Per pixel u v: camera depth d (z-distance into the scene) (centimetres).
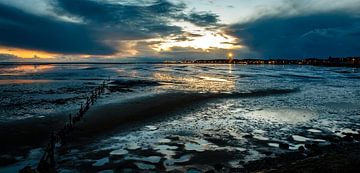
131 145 1756
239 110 2858
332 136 1934
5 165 1470
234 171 1352
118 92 4356
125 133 2014
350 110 2856
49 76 8944
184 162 1484
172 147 1717
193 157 1552
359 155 1220
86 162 1490
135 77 8306
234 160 1503
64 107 3038
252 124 2264
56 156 1574
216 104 3206
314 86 5381
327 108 2967
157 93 4125
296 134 1989
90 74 10212
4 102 3406
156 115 2580
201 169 1393
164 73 10812
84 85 5688
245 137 1916
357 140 1838
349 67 16425
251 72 11712
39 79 7519
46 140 1877
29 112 2756
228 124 2266
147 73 10881
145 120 2388
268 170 1216
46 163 1359
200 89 4750
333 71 12400
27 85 5712
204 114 2650
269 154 1589
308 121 2370
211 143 1791
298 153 1591
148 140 1855
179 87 5131
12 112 2758
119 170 1391
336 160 1147
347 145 1719
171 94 3978
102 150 1667
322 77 8200
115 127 2166
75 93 4341
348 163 1091
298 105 3159
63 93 4350
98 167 1427
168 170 1386
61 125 2242
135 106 2995
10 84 5944
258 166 1406
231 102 3362
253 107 3033
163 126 2203
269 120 2403
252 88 4944
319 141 1827
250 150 1659
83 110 2641
